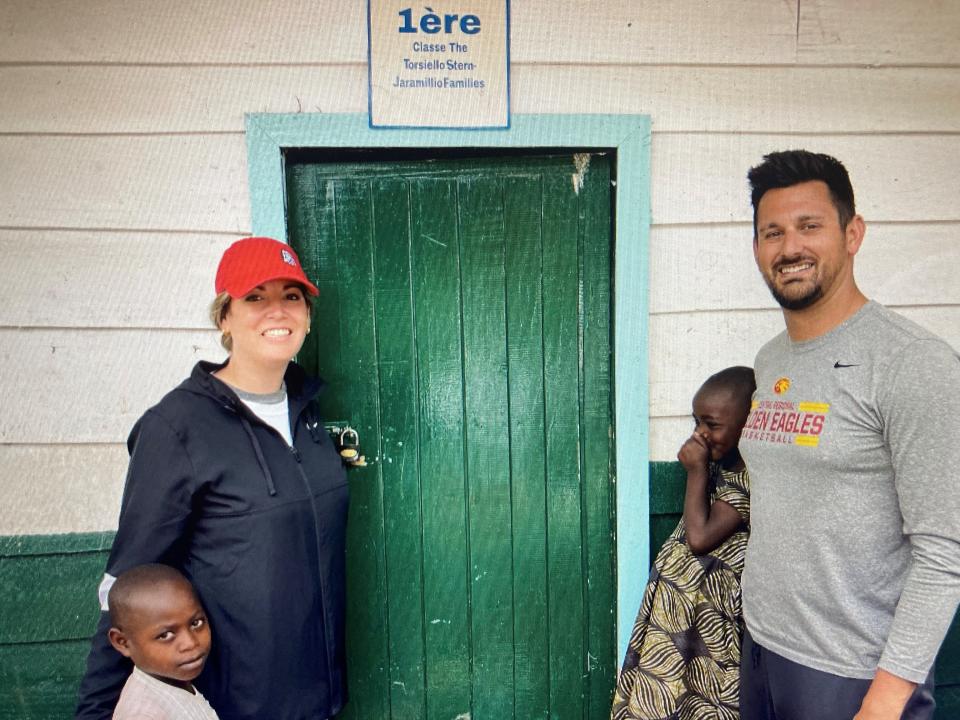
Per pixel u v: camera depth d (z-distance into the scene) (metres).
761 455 1.37
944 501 1.09
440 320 1.95
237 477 1.33
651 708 1.63
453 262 1.93
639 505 1.97
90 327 1.84
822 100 1.92
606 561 2.04
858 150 1.93
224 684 1.36
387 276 1.92
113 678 1.31
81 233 1.82
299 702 1.41
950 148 1.94
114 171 1.81
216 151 1.82
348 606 2.00
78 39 1.77
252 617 1.34
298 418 1.51
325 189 1.89
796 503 1.29
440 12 1.81
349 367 1.94
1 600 1.87
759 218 1.39
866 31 1.90
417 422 1.97
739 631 1.58
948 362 1.12
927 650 1.11
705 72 1.89
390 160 1.90
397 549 2.00
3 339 1.82
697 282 1.95
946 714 2.04
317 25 1.80
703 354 1.97
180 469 1.29
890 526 1.20
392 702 2.04
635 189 1.88
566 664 2.05
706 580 1.61
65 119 1.79
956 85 1.92
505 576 2.02
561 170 1.92
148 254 1.83
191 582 1.35
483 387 1.97
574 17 1.85
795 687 1.30
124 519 1.30
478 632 2.04
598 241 1.94
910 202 1.96
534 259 1.94
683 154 1.91
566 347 1.97
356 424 1.95
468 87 1.84
